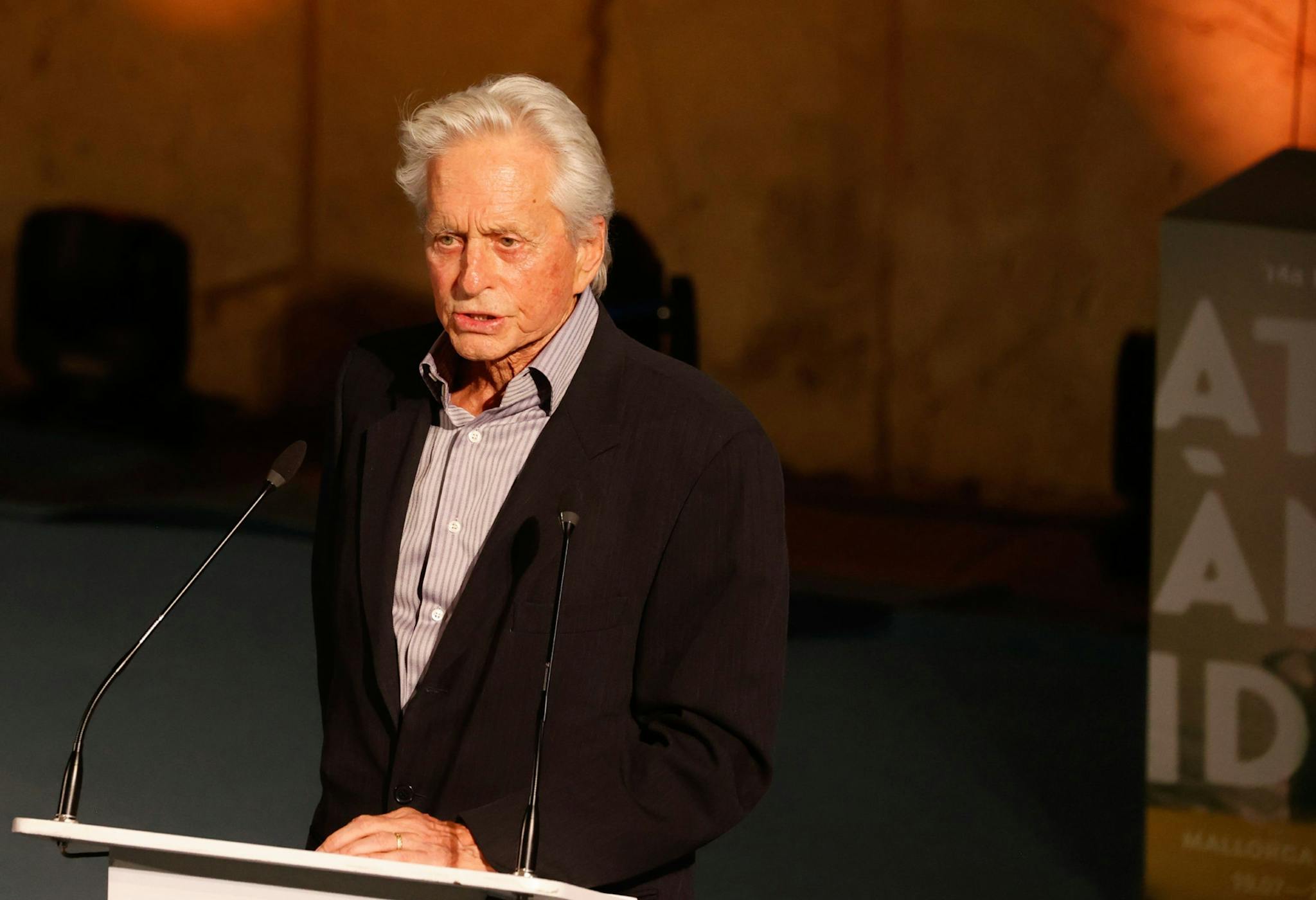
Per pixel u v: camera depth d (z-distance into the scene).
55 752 14.32
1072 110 27.44
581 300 5.90
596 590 5.49
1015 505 27.97
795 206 29.66
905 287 28.97
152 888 4.50
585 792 5.24
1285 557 10.34
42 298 32.19
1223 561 10.42
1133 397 27.08
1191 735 10.49
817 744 16.45
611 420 5.68
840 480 29.38
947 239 28.61
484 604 5.50
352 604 5.84
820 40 29.27
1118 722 18.00
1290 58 25.80
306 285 32.38
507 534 5.53
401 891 4.42
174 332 32.38
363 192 32.09
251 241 32.44
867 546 26.83
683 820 5.23
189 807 13.23
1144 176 26.97
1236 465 10.36
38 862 11.80
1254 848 10.41
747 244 29.98
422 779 5.47
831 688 18.78
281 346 32.41
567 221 5.51
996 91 28.03
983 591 24.81
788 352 29.88
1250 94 26.08
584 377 5.74
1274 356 10.27
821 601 23.70
